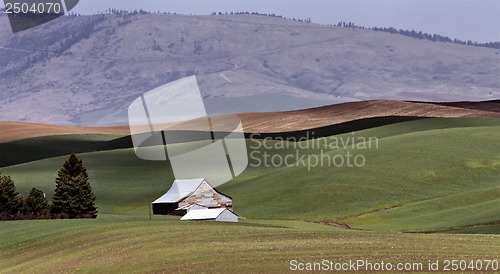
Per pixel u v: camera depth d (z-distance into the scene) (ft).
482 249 247.09
